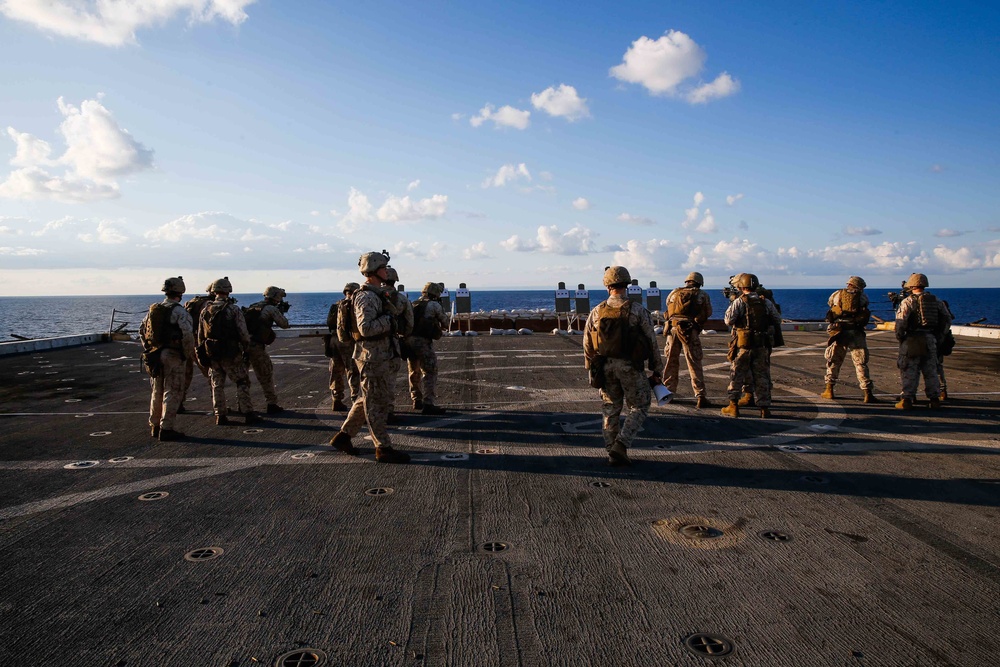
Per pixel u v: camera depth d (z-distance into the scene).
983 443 6.35
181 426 7.51
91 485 5.16
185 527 4.21
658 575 3.43
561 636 2.82
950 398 8.99
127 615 3.05
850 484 5.02
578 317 23.88
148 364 6.73
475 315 24.20
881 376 11.40
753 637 2.80
